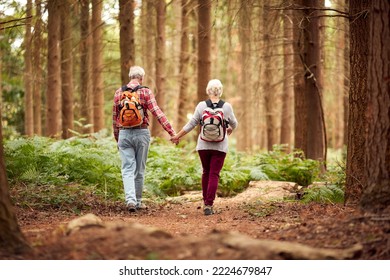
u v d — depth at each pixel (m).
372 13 6.55
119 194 11.62
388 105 6.41
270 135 24.89
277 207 9.89
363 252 5.58
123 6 15.93
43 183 10.99
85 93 21.22
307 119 15.52
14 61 22.23
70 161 12.02
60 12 15.98
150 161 14.77
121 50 16.12
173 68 30.62
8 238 5.54
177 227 8.42
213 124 9.84
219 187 14.00
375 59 6.51
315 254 5.29
